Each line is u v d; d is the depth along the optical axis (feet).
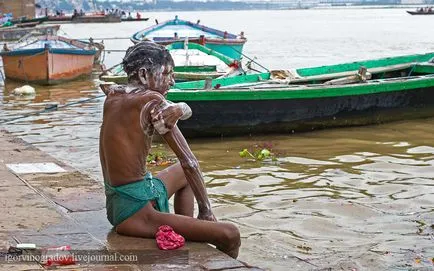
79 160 35.19
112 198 16.60
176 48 64.59
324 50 119.44
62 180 22.54
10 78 78.64
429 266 19.80
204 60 57.62
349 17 416.05
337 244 21.91
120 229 16.58
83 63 79.41
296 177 30.81
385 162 33.73
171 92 38.47
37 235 16.76
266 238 22.39
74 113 51.39
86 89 70.18
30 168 24.21
